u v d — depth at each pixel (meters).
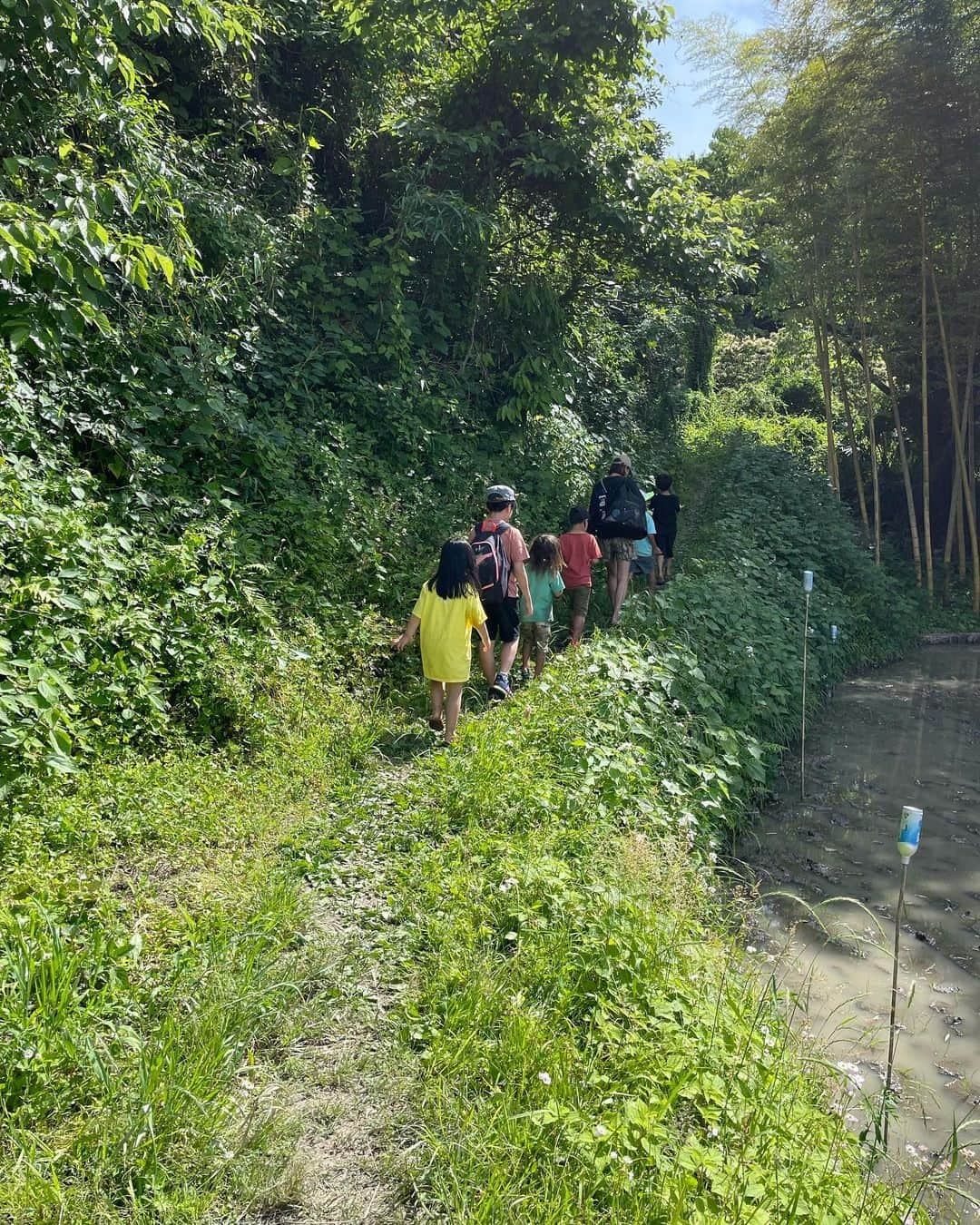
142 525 6.44
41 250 5.81
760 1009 3.65
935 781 7.77
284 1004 3.32
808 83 15.55
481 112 12.21
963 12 13.75
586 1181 2.61
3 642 4.32
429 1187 2.64
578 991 3.52
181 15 7.51
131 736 5.20
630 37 11.32
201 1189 2.52
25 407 6.08
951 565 17.17
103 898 3.69
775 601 11.27
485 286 12.20
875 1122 3.30
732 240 12.91
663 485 12.01
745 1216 2.53
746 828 6.62
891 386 16.61
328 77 12.11
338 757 5.89
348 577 7.90
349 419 9.90
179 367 7.50
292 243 10.18
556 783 5.38
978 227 15.02
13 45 6.58
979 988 4.60
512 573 7.36
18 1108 2.62
